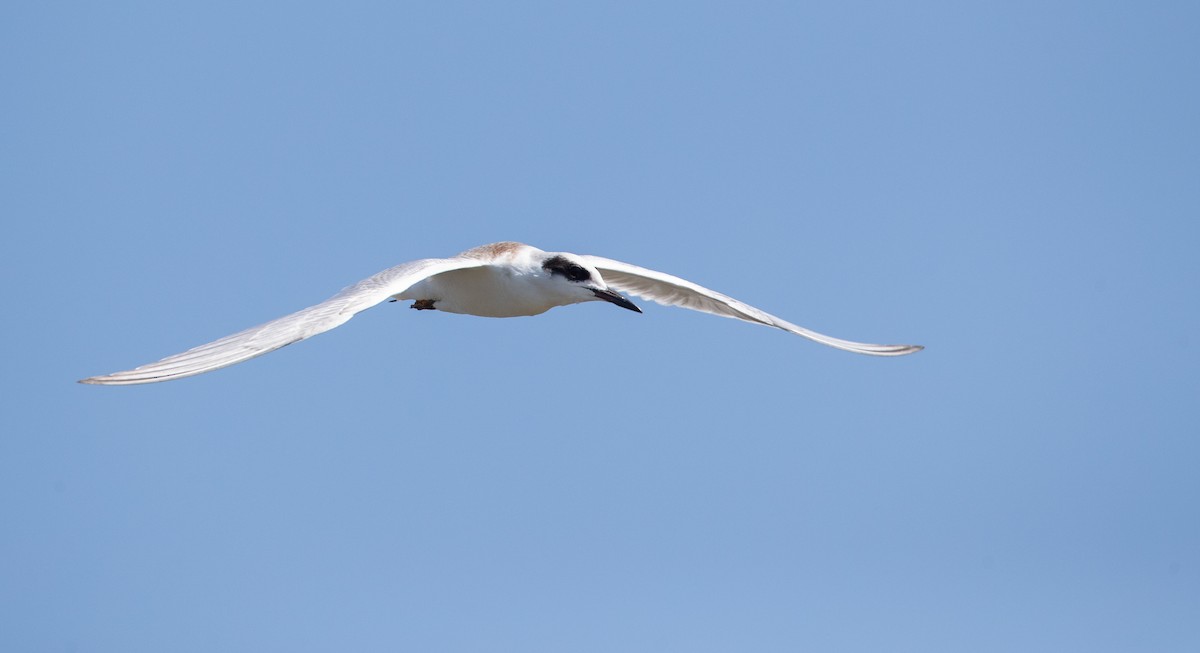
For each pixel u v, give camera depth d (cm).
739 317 1692
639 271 1633
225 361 1077
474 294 1529
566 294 1505
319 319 1157
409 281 1276
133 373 1032
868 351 1606
